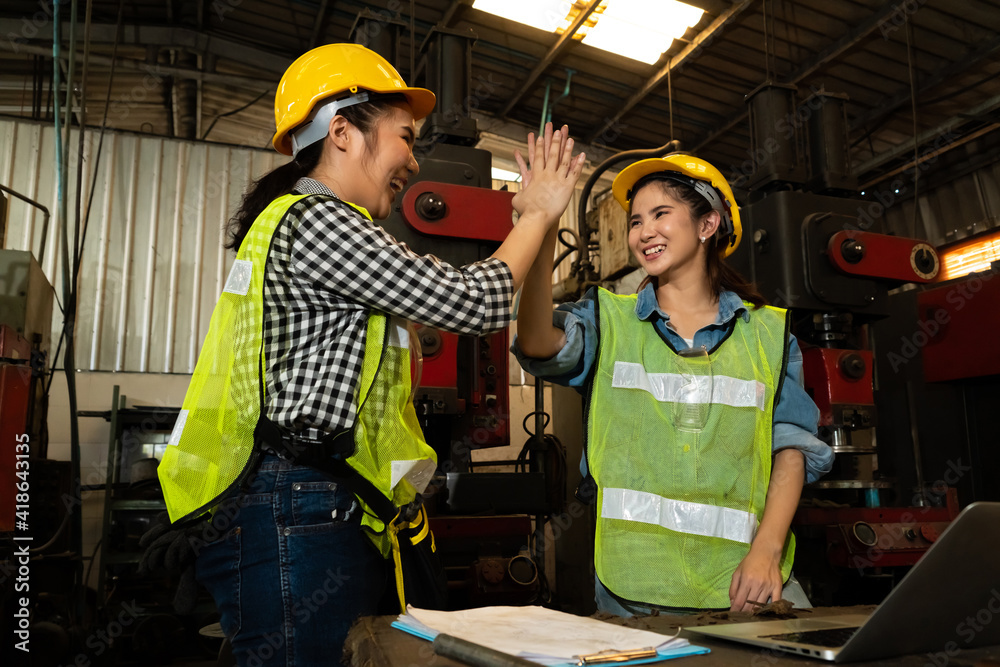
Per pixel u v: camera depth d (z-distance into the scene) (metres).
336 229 0.95
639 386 1.33
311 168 1.11
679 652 0.56
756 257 2.70
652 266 1.43
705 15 4.85
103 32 5.65
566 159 1.16
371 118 1.11
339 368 0.94
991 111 5.21
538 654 0.52
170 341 4.93
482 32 5.35
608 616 0.78
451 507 2.32
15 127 4.90
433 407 2.23
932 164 5.95
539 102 6.14
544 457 3.10
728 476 1.28
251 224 1.09
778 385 1.37
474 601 2.19
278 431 0.92
